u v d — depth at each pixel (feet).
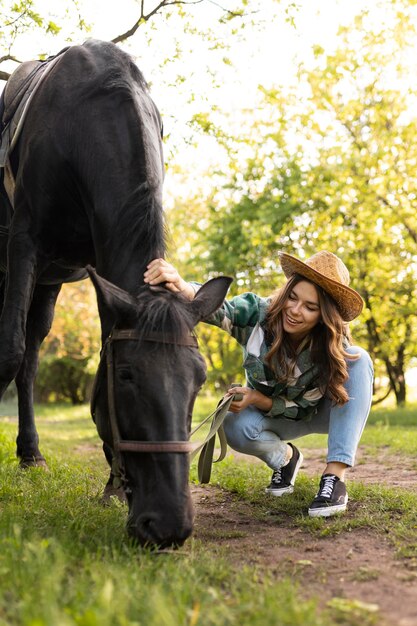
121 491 12.74
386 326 50.49
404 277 48.21
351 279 46.62
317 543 9.97
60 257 13.17
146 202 9.87
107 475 16.15
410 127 42.60
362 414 11.75
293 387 11.59
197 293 9.24
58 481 14.58
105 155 11.12
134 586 7.18
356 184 43.78
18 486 13.93
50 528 9.77
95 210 11.07
